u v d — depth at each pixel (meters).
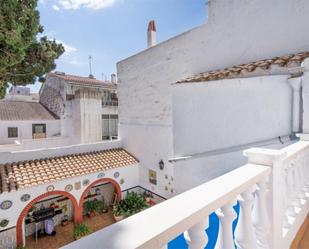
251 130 4.71
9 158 9.34
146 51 10.93
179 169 6.28
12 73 9.12
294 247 2.47
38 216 9.79
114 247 0.86
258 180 1.81
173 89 6.39
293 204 2.68
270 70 4.83
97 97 17.05
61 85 18.98
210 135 5.40
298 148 2.87
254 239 1.70
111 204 12.41
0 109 19.14
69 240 9.49
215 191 1.43
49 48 9.95
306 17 5.36
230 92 5.02
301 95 4.29
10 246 8.09
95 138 16.81
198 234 1.23
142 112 11.41
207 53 7.98
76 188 9.80
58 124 19.95
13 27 6.62
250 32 6.60
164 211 1.16
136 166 11.97
